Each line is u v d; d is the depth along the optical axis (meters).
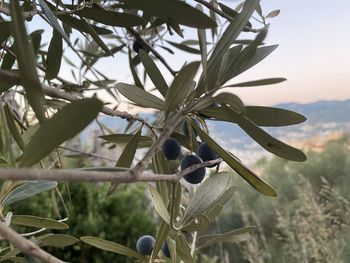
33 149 0.10
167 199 0.22
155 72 0.20
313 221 0.94
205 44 0.16
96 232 0.90
